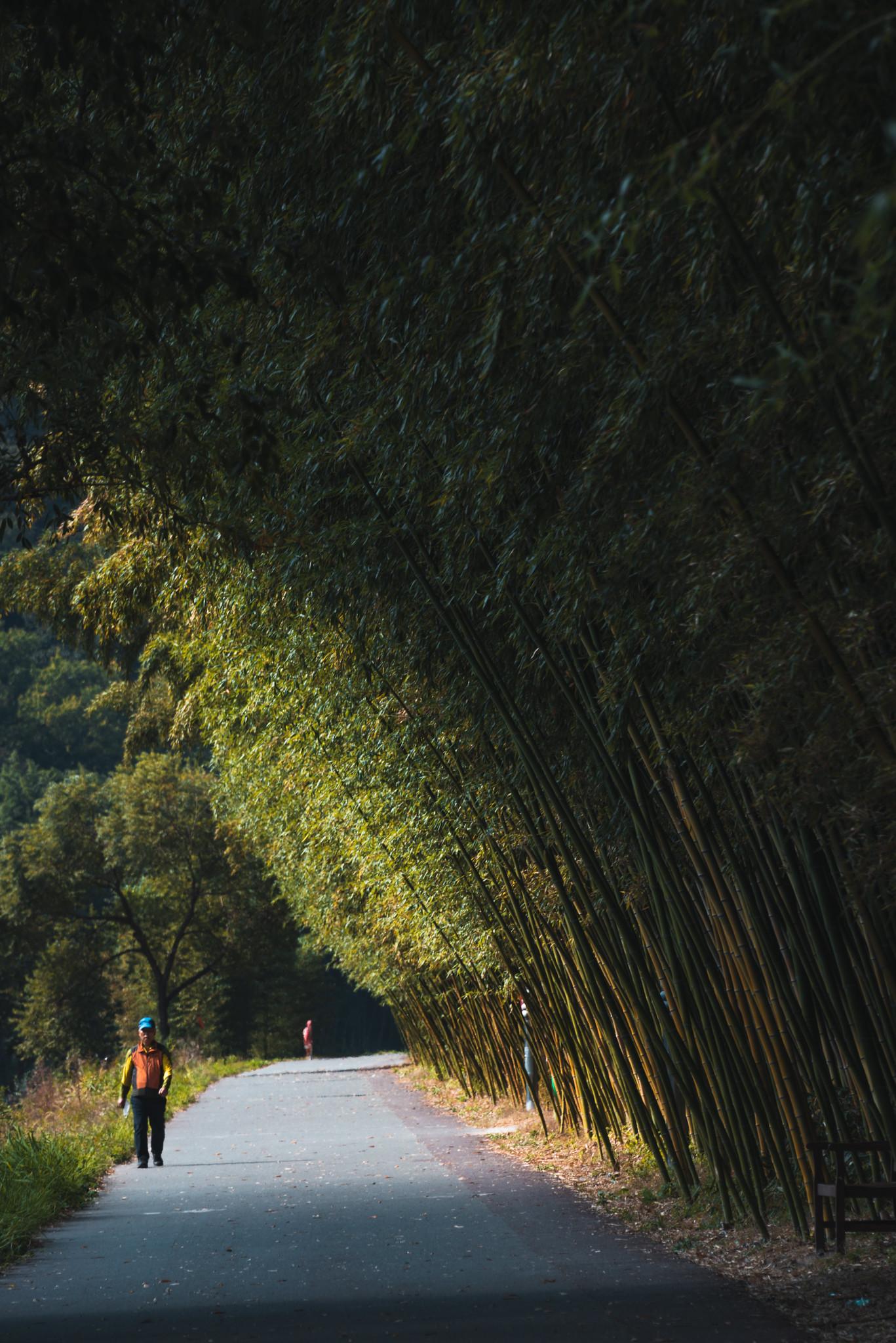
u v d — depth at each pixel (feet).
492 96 42.88
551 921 105.40
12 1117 173.37
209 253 54.24
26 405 62.95
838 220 38.17
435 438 64.39
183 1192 107.24
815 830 61.93
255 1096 240.12
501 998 156.66
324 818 155.53
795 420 42.88
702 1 37.63
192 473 71.00
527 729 81.87
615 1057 93.61
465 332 56.95
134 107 53.62
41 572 184.44
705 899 80.74
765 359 44.60
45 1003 498.28
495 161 48.06
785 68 35.45
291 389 73.67
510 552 62.28
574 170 44.98
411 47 46.83
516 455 55.88
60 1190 101.04
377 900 162.61
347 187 58.39
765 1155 79.51
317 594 88.48
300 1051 652.89
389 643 92.53
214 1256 76.48
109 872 482.28
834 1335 50.52
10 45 53.21
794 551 45.75
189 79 66.90
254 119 64.59
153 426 69.05
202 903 483.51
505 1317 57.26
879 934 60.34
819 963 68.74
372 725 116.88
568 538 56.90
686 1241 72.59
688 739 64.49
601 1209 86.53
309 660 110.63
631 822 79.61
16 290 51.83
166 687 218.59
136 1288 68.23
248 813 201.77
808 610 44.65
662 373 44.32
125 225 52.60
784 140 35.40
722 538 45.78
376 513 79.30
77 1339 56.59
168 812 465.88
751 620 48.29
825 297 38.73
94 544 122.31
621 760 75.92
